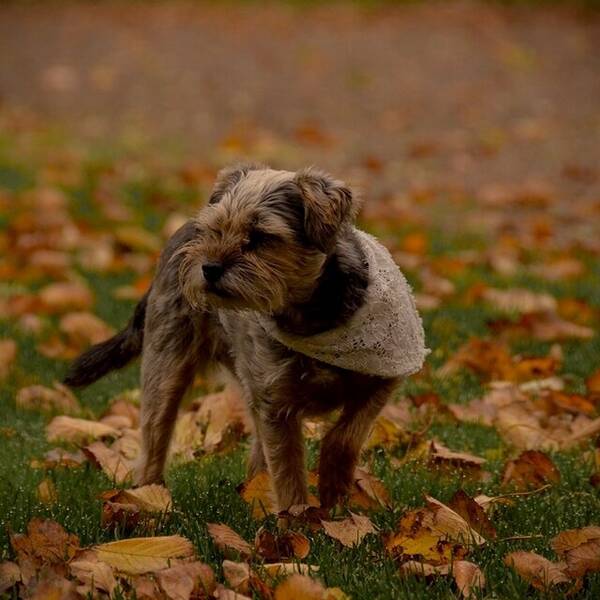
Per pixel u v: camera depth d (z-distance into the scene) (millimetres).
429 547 7109
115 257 15758
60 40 37438
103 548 7004
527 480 8789
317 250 7586
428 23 42094
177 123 27875
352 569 6984
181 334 8828
